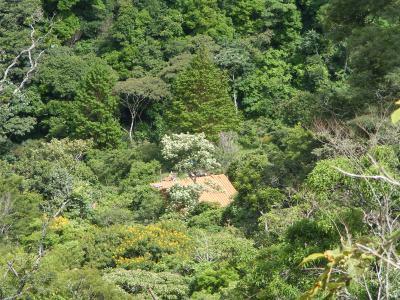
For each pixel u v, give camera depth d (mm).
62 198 38406
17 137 62438
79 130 61125
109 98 62812
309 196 15445
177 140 46812
